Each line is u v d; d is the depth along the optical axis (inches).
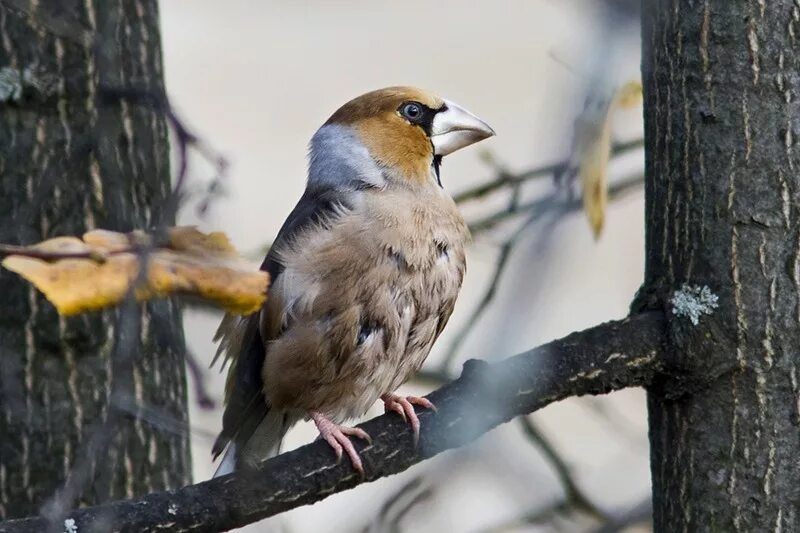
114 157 331.0
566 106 167.9
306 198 389.4
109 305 199.6
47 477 365.7
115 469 361.4
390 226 364.8
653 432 311.3
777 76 292.7
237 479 288.5
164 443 370.0
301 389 367.2
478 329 500.4
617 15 158.4
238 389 367.6
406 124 390.6
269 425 382.9
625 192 477.4
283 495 295.0
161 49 386.0
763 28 293.3
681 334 297.1
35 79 365.4
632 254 676.7
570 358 299.4
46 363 368.2
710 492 296.7
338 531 428.5
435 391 315.6
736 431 294.4
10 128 366.0
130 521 273.9
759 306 293.0
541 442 439.2
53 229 363.3
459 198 453.4
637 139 463.8
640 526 449.4
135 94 269.9
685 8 300.2
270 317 362.9
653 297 306.5
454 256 377.1
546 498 478.9
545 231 159.2
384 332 364.5
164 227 205.2
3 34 367.2
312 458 300.0
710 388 297.1
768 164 293.0
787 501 291.1
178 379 376.8
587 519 488.7
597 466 615.5
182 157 232.1
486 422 301.4
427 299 371.2
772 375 292.2
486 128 395.9
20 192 363.9
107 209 363.6
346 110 397.7
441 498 378.3
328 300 359.3
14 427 365.1
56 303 195.2
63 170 348.2
